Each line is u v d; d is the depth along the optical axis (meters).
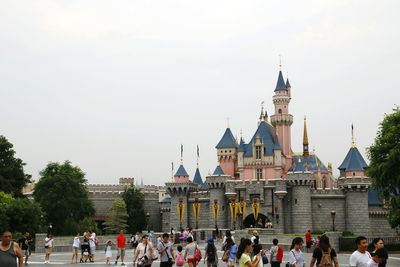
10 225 73.69
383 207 110.19
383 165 61.56
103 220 140.25
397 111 66.31
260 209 108.56
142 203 138.75
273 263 25.59
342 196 107.69
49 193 104.12
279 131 127.62
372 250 17.72
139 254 25.33
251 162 120.94
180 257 26.11
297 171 107.94
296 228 105.50
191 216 119.06
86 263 43.66
